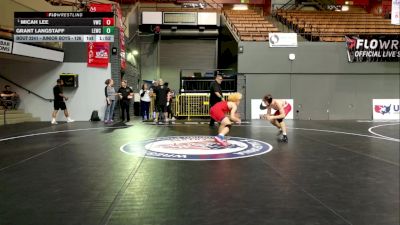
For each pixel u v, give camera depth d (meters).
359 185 4.12
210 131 10.10
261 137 8.78
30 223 2.88
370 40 16.44
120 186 4.01
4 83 14.32
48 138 8.41
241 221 2.91
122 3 22.45
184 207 3.27
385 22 21.69
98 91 14.23
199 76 17.97
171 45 21.80
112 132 9.77
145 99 14.38
